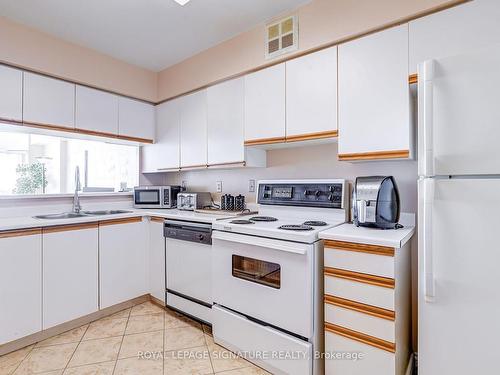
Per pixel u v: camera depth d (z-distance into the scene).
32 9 2.03
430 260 1.17
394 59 1.62
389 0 1.64
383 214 1.65
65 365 1.75
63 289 2.12
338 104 1.83
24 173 2.64
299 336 1.56
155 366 1.75
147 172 3.33
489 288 1.08
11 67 2.18
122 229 2.49
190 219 2.27
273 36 2.15
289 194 2.22
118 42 2.52
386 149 1.65
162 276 2.55
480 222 1.09
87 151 3.04
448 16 1.47
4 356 1.84
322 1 1.92
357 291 1.41
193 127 2.77
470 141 1.10
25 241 1.93
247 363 1.78
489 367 1.09
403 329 1.53
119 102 2.87
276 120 2.13
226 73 2.48
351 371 1.43
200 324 2.28
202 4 1.99
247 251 1.78
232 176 2.85
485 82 1.07
